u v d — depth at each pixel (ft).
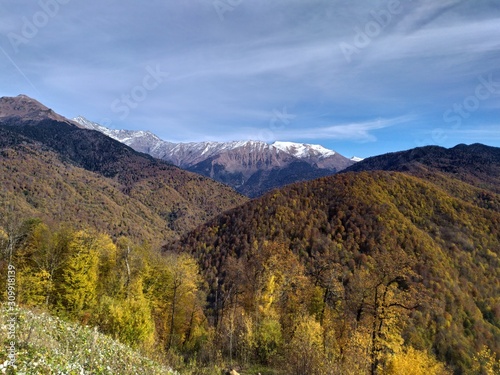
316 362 72.54
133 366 43.55
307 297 130.93
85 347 40.73
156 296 139.74
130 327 77.87
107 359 40.70
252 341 95.04
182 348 114.11
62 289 112.98
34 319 42.39
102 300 91.45
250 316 112.47
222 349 99.45
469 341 208.54
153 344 79.87
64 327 47.26
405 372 87.76
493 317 257.55
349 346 94.07
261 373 82.94
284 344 95.04
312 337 86.99
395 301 98.73
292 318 116.37
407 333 173.88
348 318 111.34
